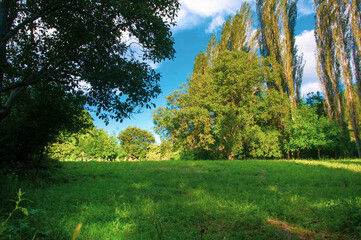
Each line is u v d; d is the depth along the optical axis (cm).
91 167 1412
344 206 467
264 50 3036
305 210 479
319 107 3219
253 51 2983
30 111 827
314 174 1110
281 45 2827
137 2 746
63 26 841
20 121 802
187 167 1491
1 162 720
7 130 755
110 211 455
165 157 3922
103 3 734
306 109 2466
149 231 340
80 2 733
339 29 2538
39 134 809
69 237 296
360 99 2422
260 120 2647
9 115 837
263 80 2620
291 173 1163
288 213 451
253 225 392
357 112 2480
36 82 750
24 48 794
